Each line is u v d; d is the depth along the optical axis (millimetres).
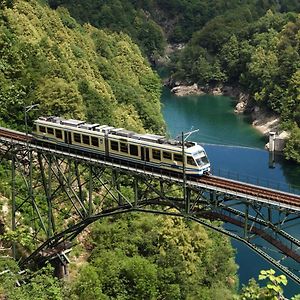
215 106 195375
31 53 113062
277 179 120125
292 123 136500
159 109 159375
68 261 72688
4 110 95375
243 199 54250
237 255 89000
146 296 66812
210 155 137000
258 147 143250
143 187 81625
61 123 70188
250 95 185125
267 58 179000
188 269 72812
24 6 142875
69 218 81438
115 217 83188
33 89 103875
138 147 62625
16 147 70250
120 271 68875
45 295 49781
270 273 28219
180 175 59719
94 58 157000
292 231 85875
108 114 116375
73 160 67500
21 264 68500
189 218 58812
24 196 80125
